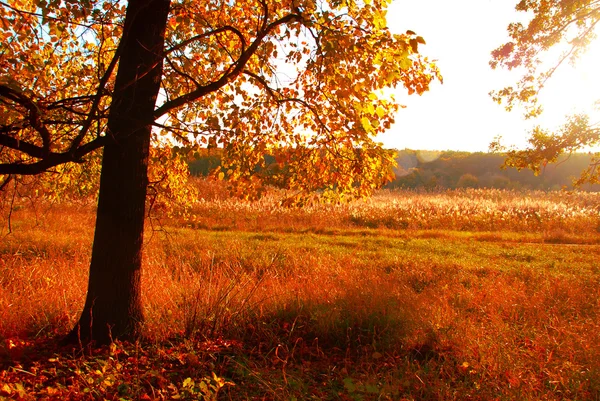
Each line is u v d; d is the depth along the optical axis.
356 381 5.00
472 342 5.86
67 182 8.02
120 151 5.42
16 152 6.20
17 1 5.89
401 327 6.38
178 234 15.64
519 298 8.16
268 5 6.56
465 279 10.44
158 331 5.93
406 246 15.76
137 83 5.41
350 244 15.88
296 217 22.58
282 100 6.09
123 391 4.47
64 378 4.64
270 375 4.98
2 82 3.79
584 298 8.53
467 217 24.06
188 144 5.55
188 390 4.40
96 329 5.45
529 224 23.45
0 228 13.85
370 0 5.10
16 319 6.19
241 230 19.28
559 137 12.49
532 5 12.09
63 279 7.80
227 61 7.26
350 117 5.59
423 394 4.84
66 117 5.66
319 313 6.75
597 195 34.69
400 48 5.00
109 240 5.46
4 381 4.30
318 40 5.61
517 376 5.07
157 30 5.50
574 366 5.34
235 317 6.67
